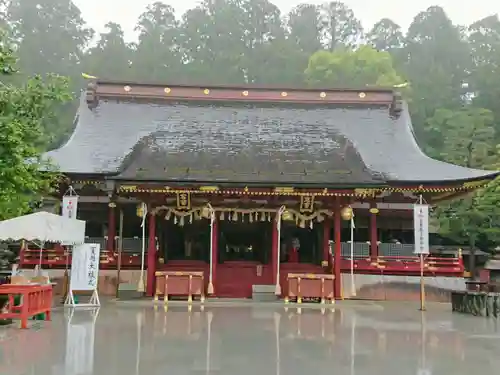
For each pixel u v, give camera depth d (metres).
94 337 13.40
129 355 10.87
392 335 14.73
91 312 19.91
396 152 34.38
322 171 28.30
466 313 21.95
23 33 88.88
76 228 19.11
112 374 9.05
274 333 14.66
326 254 28.44
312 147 32.16
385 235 33.88
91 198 31.52
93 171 29.92
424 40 88.44
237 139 33.00
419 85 75.94
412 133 36.56
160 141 32.38
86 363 9.97
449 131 48.91
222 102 37.03
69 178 29.12
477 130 44.47
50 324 15.98
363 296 29.52
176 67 87.25
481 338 14.31
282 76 85.94
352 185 26.59
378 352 11.76
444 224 39.72
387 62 71.56
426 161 33.25
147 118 35.72
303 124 35.66
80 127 34.94
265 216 28.08
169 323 16.67
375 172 31.42
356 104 37.75
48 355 10.75
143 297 26.42
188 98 37.00
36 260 28.59
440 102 74.56
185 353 11.20
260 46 92.62
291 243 29.81
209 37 93.38
